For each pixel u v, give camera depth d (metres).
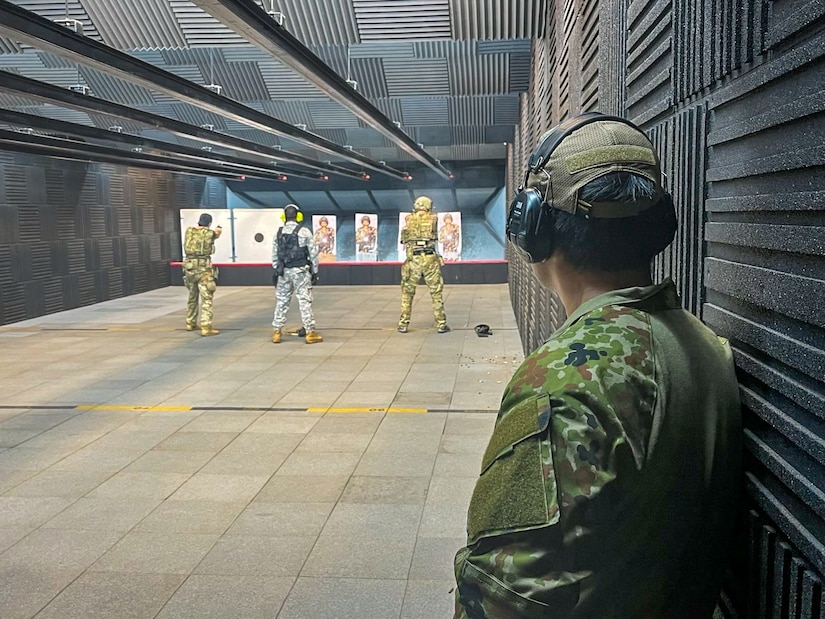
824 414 0.73
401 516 3.30
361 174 14.75
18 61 7.86
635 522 0.76
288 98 8.81
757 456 0.92
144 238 13.72
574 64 3.06
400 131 8.48
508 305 11.06
